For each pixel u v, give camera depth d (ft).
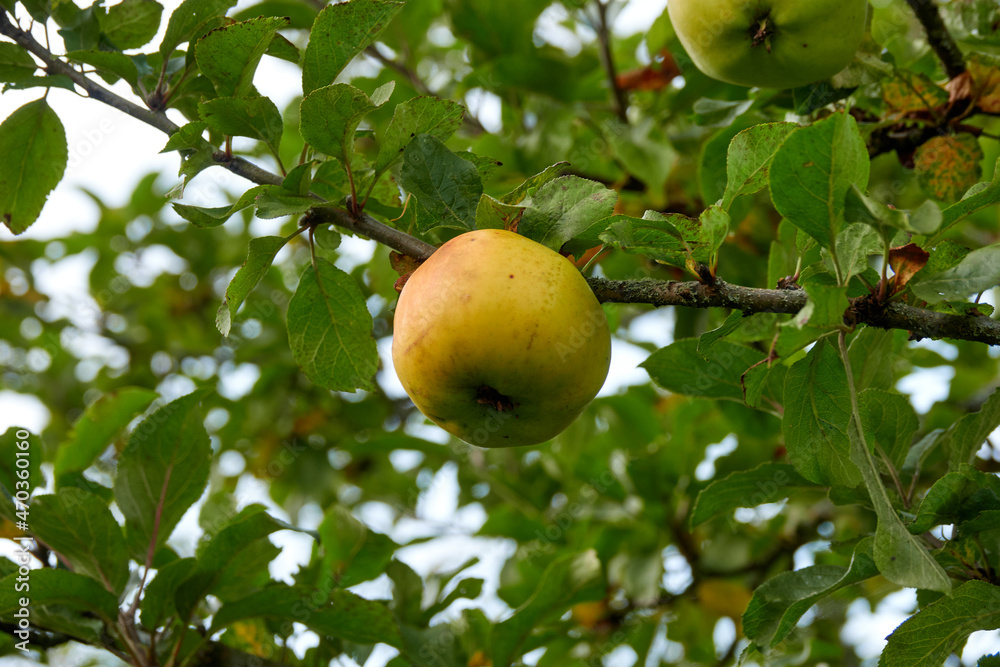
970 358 4.64
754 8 3.95
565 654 4.39
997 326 3.63
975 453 3.83
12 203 4.00
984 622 3.68
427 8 4.71
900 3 4.24
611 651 4.44
